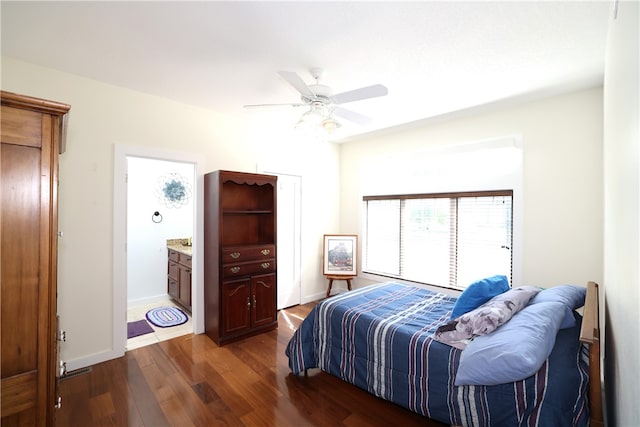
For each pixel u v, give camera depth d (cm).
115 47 202
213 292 305
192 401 208
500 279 222
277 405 205
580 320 200
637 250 75
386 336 203
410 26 176
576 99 267
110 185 263
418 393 184
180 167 460
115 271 266
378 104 298
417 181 383
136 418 191
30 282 108
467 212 343
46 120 111
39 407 109
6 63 216
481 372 148
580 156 266
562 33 180
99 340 259
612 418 142
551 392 137
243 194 353
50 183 111
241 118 350
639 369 73
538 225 287
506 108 308
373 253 438
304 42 194
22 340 106
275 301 339
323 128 240
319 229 451
